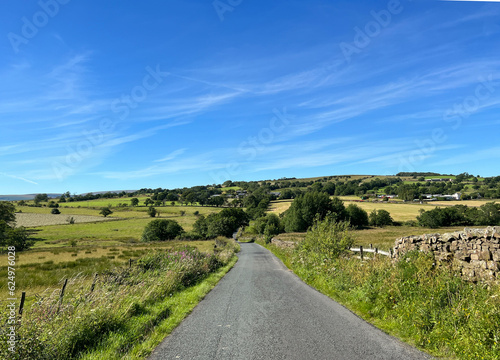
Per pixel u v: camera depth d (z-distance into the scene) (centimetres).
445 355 470
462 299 566
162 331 638
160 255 1579
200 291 1093
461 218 6719
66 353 505
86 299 690
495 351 436
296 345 528
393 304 693
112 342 559
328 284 1074
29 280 1812
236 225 10350
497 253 595
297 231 8088
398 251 923
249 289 1150
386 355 474
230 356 489
